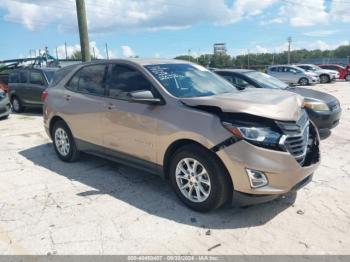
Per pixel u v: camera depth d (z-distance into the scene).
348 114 10.33
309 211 3.97
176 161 4.03
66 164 5.80
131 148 4.56
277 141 3.51
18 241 3.47
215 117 3.70
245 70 8.88
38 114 11.90
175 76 4.54
